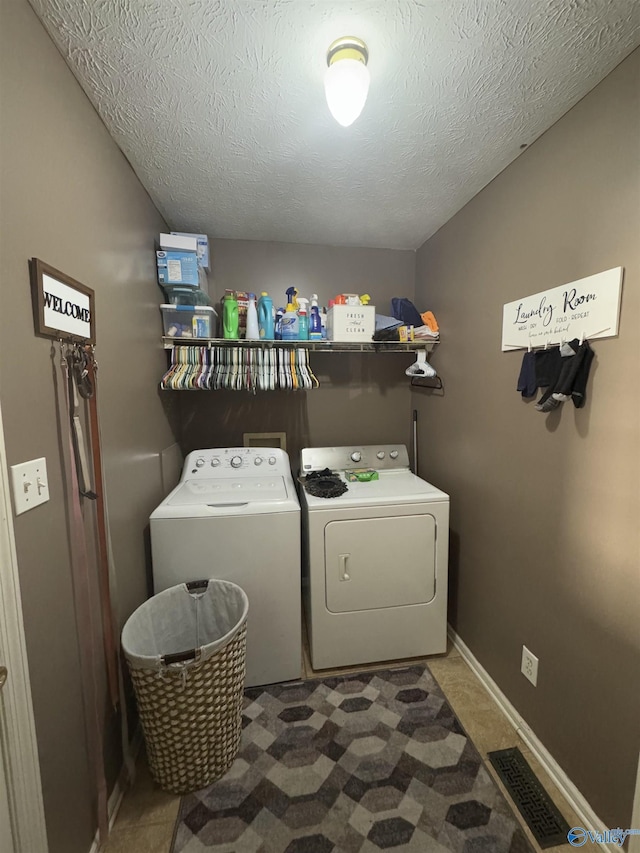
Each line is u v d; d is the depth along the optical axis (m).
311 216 1.93
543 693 1.31
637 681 0.98
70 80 1.00
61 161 0.95
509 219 1.46
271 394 2.34
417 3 0.84
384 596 1.73
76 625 0.98
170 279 1.77
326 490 1.76
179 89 1.08
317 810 1.15
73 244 1.01
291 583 1.62
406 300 2.20
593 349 1.09
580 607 1.15
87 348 1.02
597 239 1.07
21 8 0.80
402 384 2.46
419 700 1.56
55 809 0.87
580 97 1.11
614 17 0.87
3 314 0.73
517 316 1.41
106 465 1.20
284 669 1.65
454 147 1.36
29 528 0.80
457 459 1.89
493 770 1.27
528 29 0.90
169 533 1.52
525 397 1.38
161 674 1.12
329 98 0.97
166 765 1.19
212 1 0.83
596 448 1.09
